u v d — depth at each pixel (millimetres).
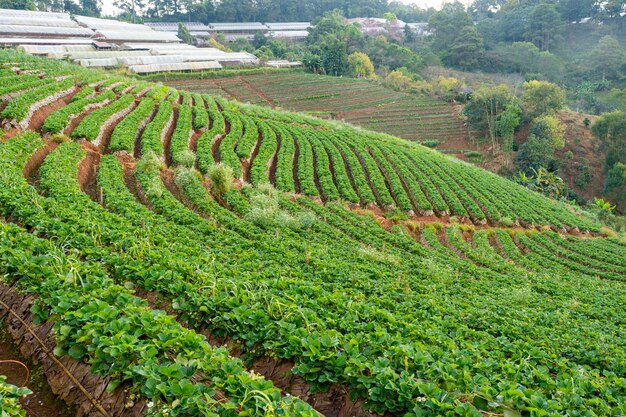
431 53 128375
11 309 10133
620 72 117125
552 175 69000
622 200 70875
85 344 8406
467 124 88688
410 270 23609
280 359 9328
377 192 44594
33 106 34469
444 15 150250
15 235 12594
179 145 38781
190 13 177250
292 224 27094
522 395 7863
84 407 7832
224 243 19281
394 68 127188
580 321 19219
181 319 10906
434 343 11812
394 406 7738
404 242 31766
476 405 7953
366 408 7941
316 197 39219
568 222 48250
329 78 107000
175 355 8172
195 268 12984
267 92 92938
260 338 9633
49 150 29641
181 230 19391
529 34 141875
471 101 86812
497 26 156500
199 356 7914
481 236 39812
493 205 48094
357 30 141625
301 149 49062
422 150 64188
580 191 75375
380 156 53375
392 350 9125
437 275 22734
